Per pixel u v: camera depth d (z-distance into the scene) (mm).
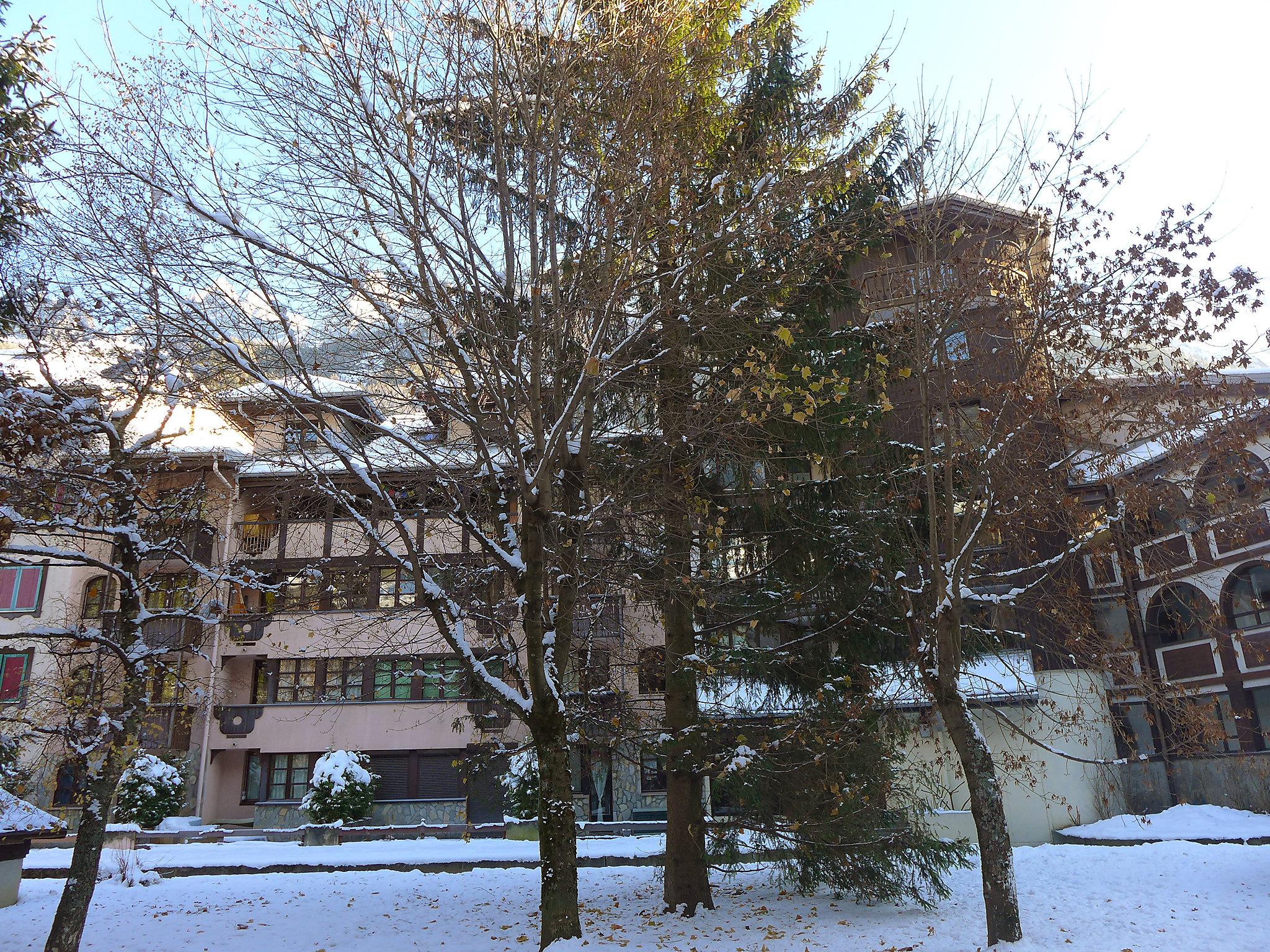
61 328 11164
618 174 10250
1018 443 10984
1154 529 11742
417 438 12352
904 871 13008
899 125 12586
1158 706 11883
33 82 9641
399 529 10688
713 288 11844
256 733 28406
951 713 10070
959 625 10633
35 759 24109
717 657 12773
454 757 28406
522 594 10352
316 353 11344
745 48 11969
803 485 12789
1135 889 13969
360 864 19688
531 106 10445
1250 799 21984
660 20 10547
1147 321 10359
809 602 12961
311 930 13297
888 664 13656
